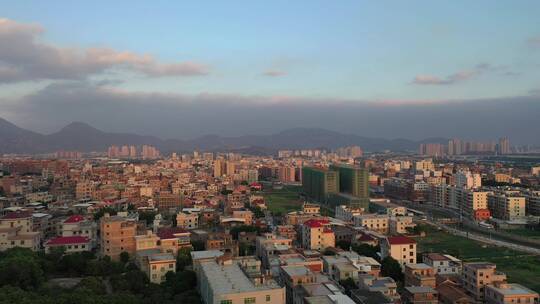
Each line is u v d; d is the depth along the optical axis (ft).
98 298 641.40
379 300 652.07
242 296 623.36
